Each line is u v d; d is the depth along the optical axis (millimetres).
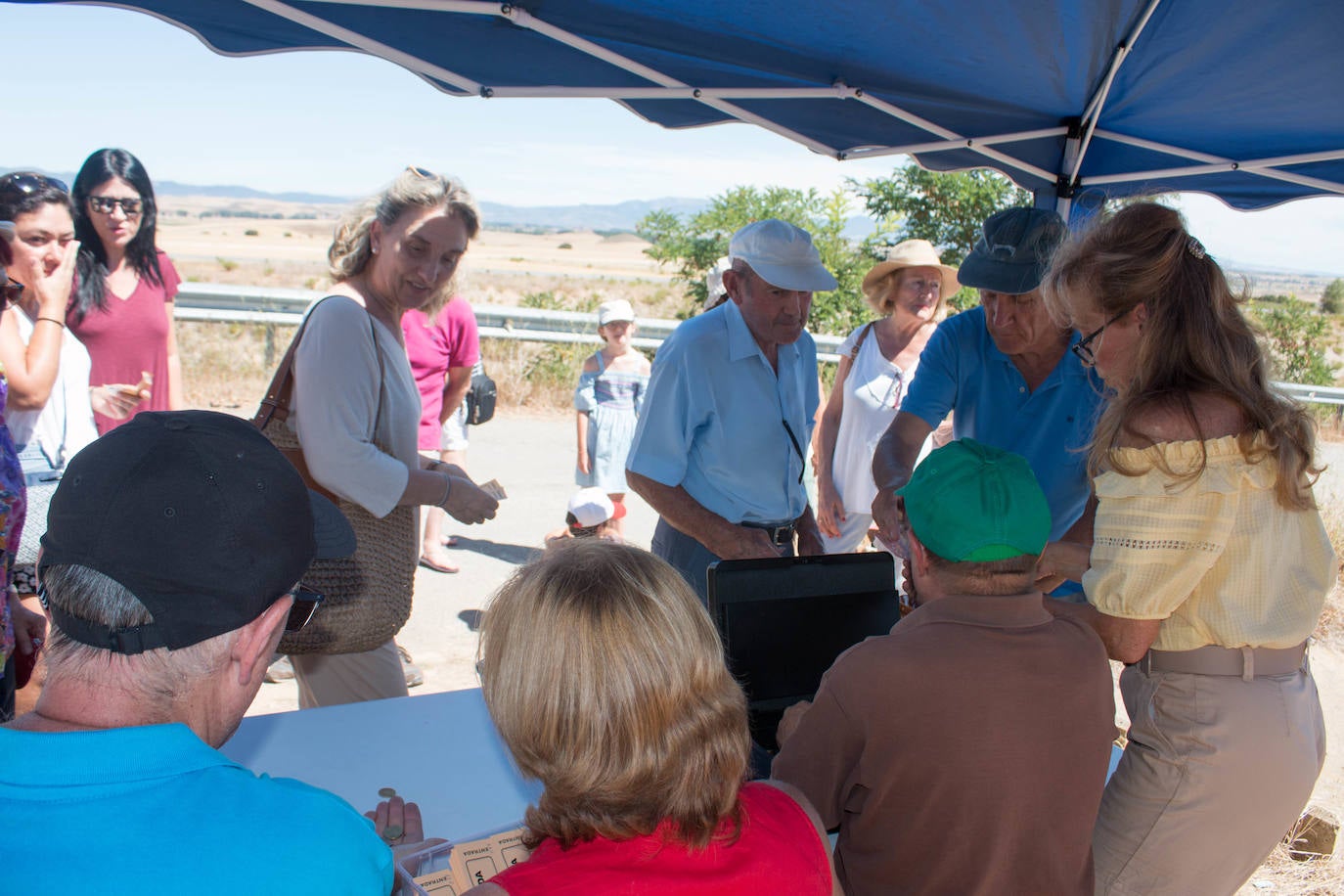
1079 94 3203
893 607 2271
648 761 1102
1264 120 3137
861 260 15977
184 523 938
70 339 3113
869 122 3369
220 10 2344
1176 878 1860
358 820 1014
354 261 2738
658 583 1197
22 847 853
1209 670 1796
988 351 2965
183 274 43875
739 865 1173
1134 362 1817
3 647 2279
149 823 888
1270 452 1675
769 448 3051
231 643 987
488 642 1219
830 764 1534
